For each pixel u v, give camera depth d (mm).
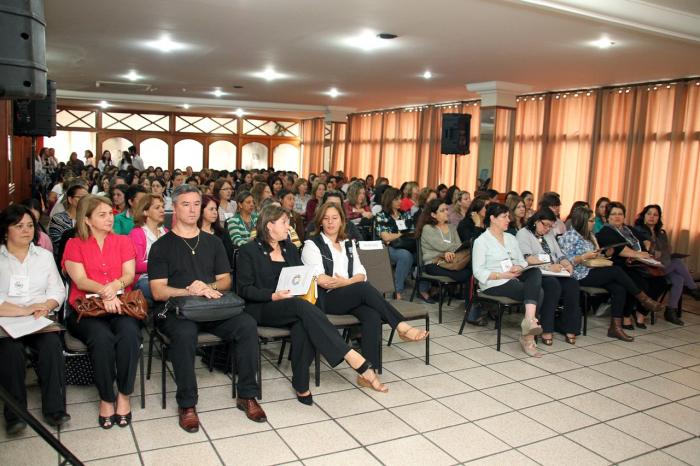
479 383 3781
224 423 3051
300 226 5871
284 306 3346
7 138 6773
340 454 2783
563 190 9172
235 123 17359
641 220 5785
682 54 5902
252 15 5133
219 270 3508
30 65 1630
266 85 10477
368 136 14219
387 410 3301
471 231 5742
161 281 3287
